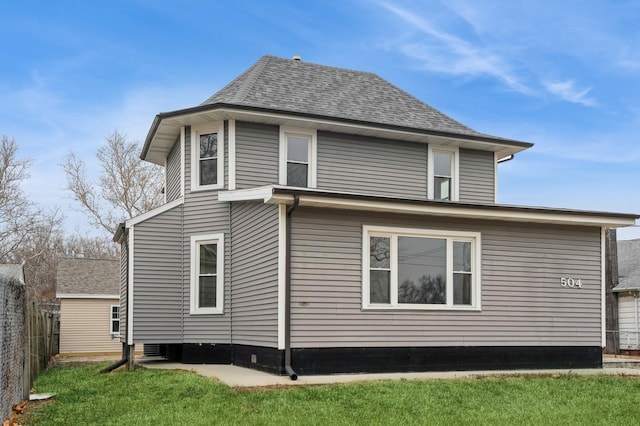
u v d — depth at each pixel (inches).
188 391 376.5
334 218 440.1
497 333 478.9
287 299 419.2
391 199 434.3
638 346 902.4
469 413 321.4
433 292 466.0
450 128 654.5
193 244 573.3
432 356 457.1
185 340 565.0
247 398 344.2
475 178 658.8
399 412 317.7
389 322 447.2
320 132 595.8
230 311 549.3
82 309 1079.0
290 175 581.0
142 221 568.4
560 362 495.8
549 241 505.7
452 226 474.9
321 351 425.4
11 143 1389.0
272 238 443.5
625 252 1064.2
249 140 568.4
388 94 701.3
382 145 620.4
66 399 375.2
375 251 454.0
